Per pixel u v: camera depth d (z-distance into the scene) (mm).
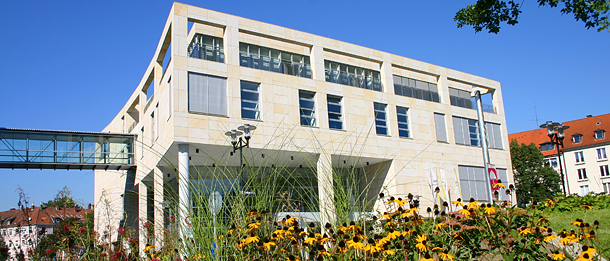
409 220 5051
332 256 4277
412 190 26453
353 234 4324
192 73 20797
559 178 47188
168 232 5012
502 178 32156
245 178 4902
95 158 26359
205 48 22188
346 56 28109
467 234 5223
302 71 24922
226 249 4266
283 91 23141
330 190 5254
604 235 7977
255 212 4484
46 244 5875
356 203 5137
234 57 22125
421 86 30016
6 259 5617
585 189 57500
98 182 39969
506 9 10156
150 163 24578
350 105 25469
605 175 56125
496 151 32281
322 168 5793
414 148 27453
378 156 25656
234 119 21297
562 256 4523
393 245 4645
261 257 4309
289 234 4445
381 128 26469
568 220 10859
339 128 24891
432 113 29094
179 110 20047
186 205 4531
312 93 24406
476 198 29797
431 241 5000
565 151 59875
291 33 24281
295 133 22891
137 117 35656
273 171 5242
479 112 21297
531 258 4852
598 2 9031
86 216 6168
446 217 5484
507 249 4914
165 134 21359
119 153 26781
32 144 24906
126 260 5895
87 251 5805
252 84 22562
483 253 5141
